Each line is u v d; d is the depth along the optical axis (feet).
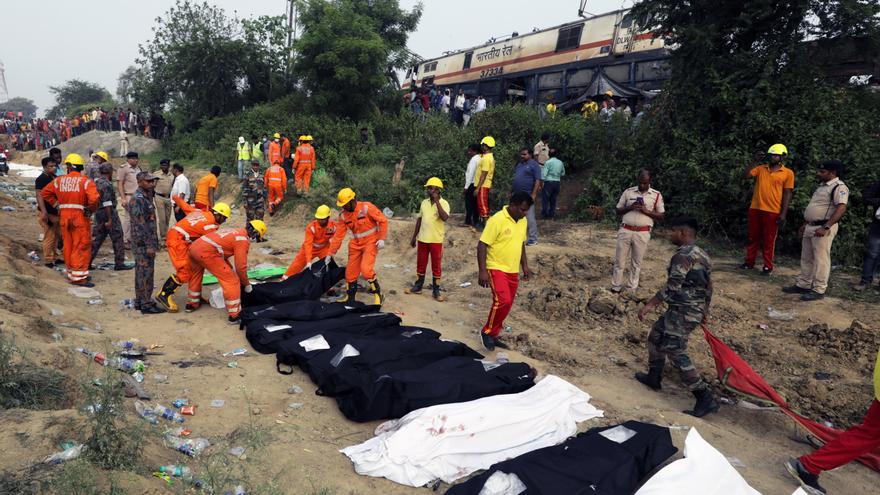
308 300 23.63
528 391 16.14
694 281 16.61
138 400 14.61
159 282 28.55
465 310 26.58
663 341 17.24
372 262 24.67
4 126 138.92
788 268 30.63
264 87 102.83
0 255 25.21
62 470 9.34
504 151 53.21
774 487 13.19
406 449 12.89
